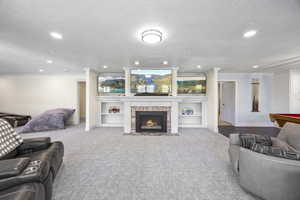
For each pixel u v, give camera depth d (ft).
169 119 14.67
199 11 5.09
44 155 5.48
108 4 4.69
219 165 7.46
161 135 13.48
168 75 15.07
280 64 13.23
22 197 3.14
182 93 16.96
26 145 6.43
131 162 7.79
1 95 19.61
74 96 19.13
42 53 10.03
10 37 7.32
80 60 12.02
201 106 17.20
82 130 15.47
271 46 8.55
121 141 11.57
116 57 11.07
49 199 4.63
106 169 7.02
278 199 4.36
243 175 5.25
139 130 14.71
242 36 7.16
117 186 5.68
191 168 7.13
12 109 19.56
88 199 4.96
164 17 5.48
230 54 10.18
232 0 4.49
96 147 10.14
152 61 12.28
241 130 15.70
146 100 14.58
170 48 8.95
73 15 5.33
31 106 19.39
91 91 15.99
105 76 17.35
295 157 4.37
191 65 13.80
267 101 17.83
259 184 4.69
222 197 5.07
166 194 5.23
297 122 9.96
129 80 15.12
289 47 8.73
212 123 15.31
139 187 5.63
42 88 19.30
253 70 16.12
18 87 19.44
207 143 11.09
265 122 17.81
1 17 5.43
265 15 5.32
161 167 7.23
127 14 5.28
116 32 6.77
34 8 4.88
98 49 9.16
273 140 6.91
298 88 15.42
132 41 7.84
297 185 4.16
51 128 15.57
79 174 6.55
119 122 17.87
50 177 4.81
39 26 6.17
